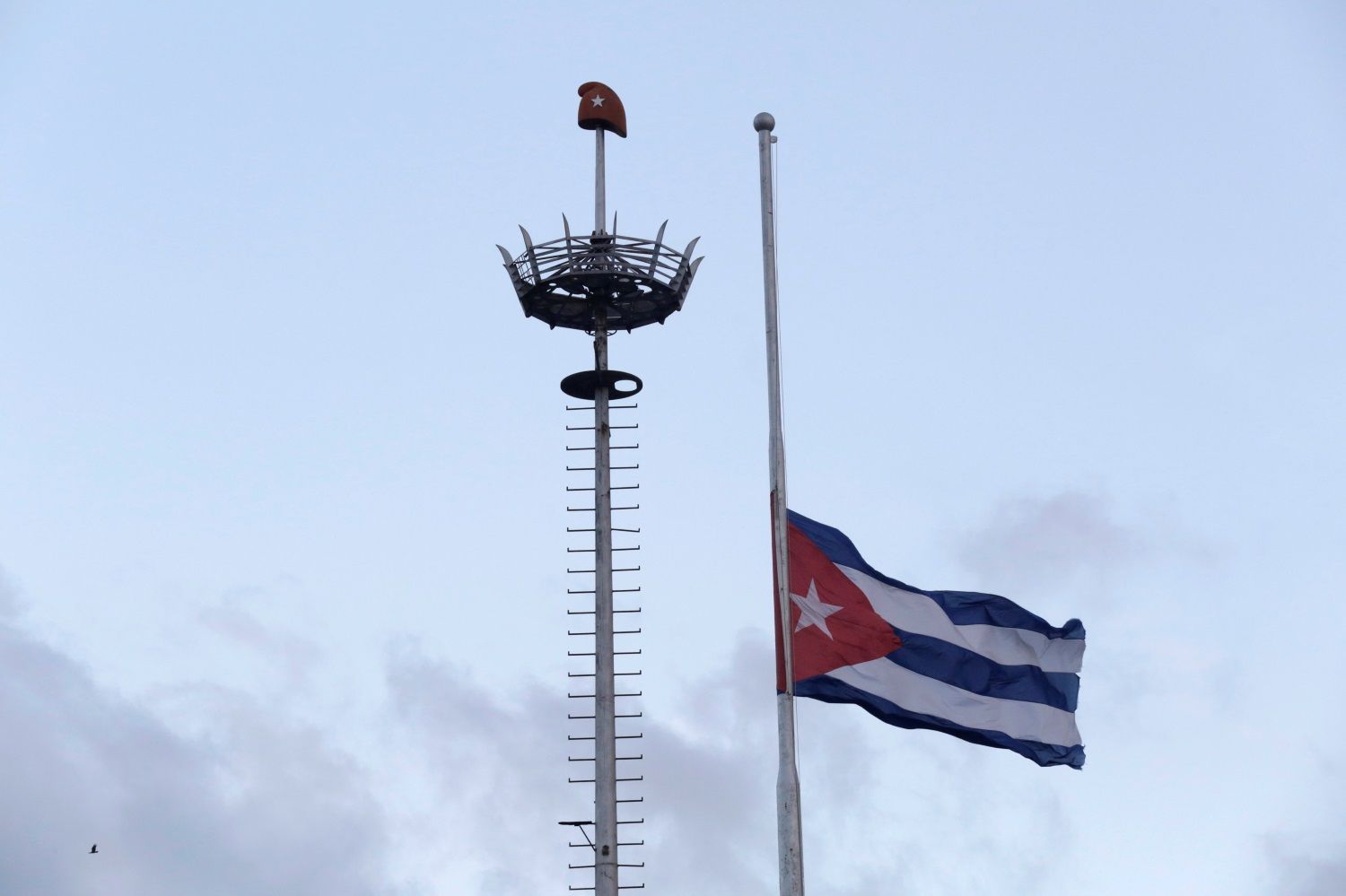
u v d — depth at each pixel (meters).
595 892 86.56
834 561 64.75
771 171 66.31
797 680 62.50
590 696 90.56
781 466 63.28
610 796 88.12
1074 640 67.00
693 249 94.44
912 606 65.19
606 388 95.12
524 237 94.06
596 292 94.00
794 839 58.59
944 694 64.31
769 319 64.69
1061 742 65.69
